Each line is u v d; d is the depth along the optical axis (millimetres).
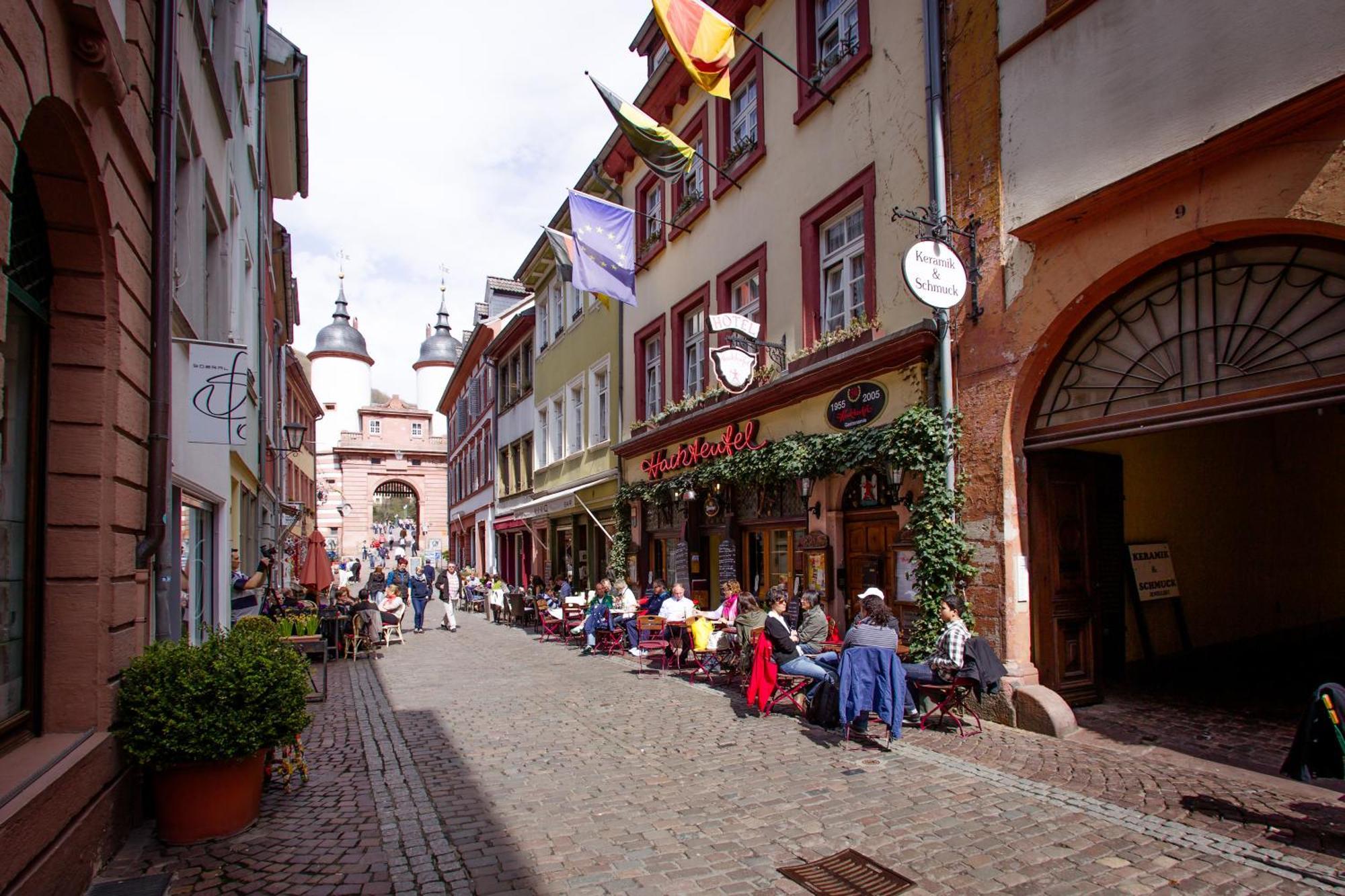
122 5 5277
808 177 11273
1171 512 10055
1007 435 7629
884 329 9508
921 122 8984
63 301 4844
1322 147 5254
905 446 8516
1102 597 9172
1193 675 9648
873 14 9898
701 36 9914
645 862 4617
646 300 17156
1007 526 7582
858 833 4961
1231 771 5898
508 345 30266
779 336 11898
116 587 5066
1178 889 4078
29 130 4199
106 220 4809
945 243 7629
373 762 7016
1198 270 6285
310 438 39250
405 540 56906
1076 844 4680
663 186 16531
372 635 15164
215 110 9523
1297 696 8492
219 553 10391
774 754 6867
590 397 20703
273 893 4273
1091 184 6879
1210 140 5738
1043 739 6895
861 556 10281
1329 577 12578
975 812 5254
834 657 8031
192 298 8234
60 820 3938
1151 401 6637
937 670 7254
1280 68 5508
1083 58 6984
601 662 13203
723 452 12883
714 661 10750
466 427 43062
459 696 10320
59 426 4793
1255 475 11422
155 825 5340
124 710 5066
